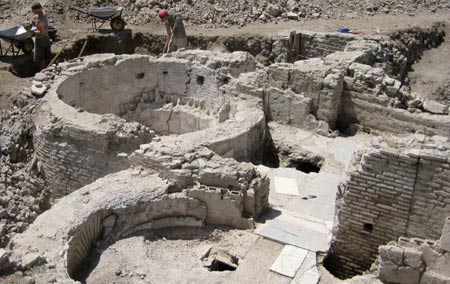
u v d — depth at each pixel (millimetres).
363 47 23781
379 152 12352
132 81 22203
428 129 17859
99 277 11953
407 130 18328
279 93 19625
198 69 21656
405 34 29234
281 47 27984
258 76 20391
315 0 33562
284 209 14672
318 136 19094
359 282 12078
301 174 16578
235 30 29656
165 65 22109
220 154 16391
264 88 19875
